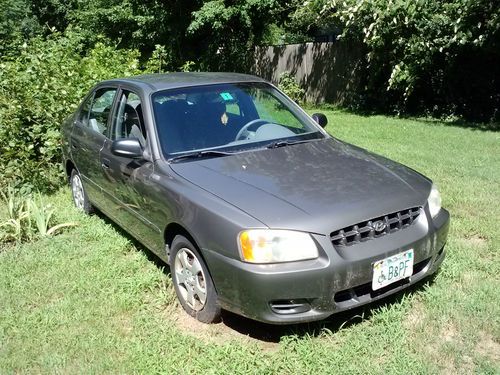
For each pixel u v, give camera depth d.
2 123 6.89
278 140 4.40
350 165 3.96
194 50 17.17
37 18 23.19
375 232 3.35
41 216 5.42
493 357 3.23
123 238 5.15
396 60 12.16
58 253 4.96
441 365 3.16
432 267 3.71
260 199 3.39
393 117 12.44
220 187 3.58
